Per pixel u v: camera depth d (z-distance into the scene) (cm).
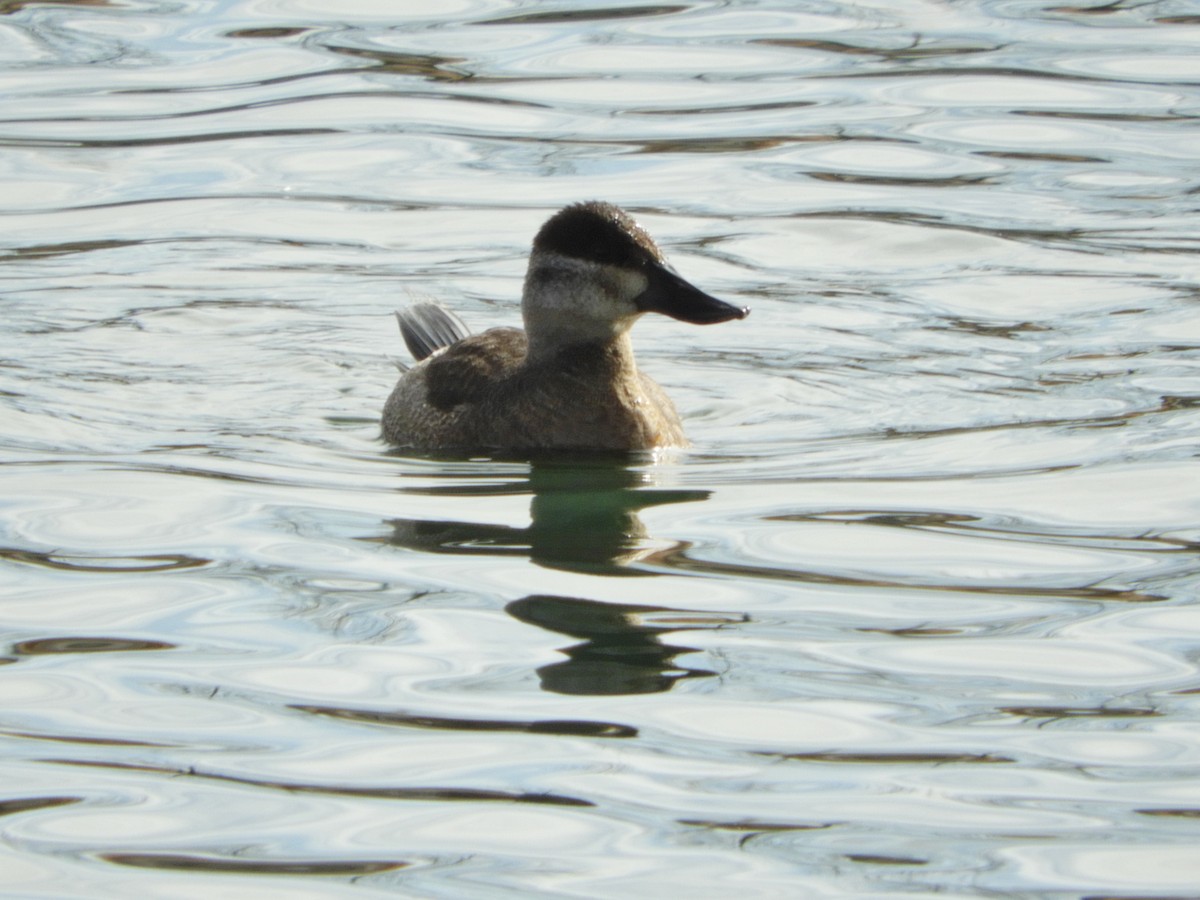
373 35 2167
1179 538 1036
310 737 803
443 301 1551
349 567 1002
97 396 1353
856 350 1444
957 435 1252
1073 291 1541
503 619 930
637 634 912
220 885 689
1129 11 2242
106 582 977
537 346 1262
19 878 694
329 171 1812
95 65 2058
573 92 1989
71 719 820
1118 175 1770
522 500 1130
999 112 1920
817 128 1892
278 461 1215
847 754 790
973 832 727
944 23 2216
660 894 683
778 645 898
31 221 1700
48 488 1138
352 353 1475
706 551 1030
